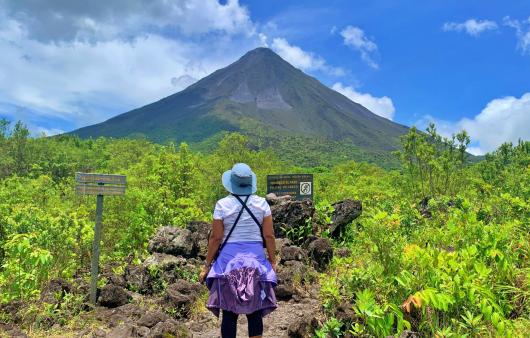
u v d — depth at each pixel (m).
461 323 4.37
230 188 4.26
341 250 8.64
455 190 20.78
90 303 6.19
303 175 13.31
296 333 4.94
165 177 18.44
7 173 58.75
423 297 4.39
